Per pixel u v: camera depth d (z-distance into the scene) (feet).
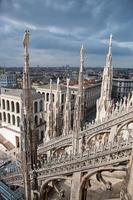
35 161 64.49
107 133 93.50
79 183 57.31
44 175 63.57
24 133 59.57
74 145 85.05
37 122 225.15
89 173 55.21
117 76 625.82
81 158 56.08
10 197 73.10
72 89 265.13
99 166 52.80
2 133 216.95
